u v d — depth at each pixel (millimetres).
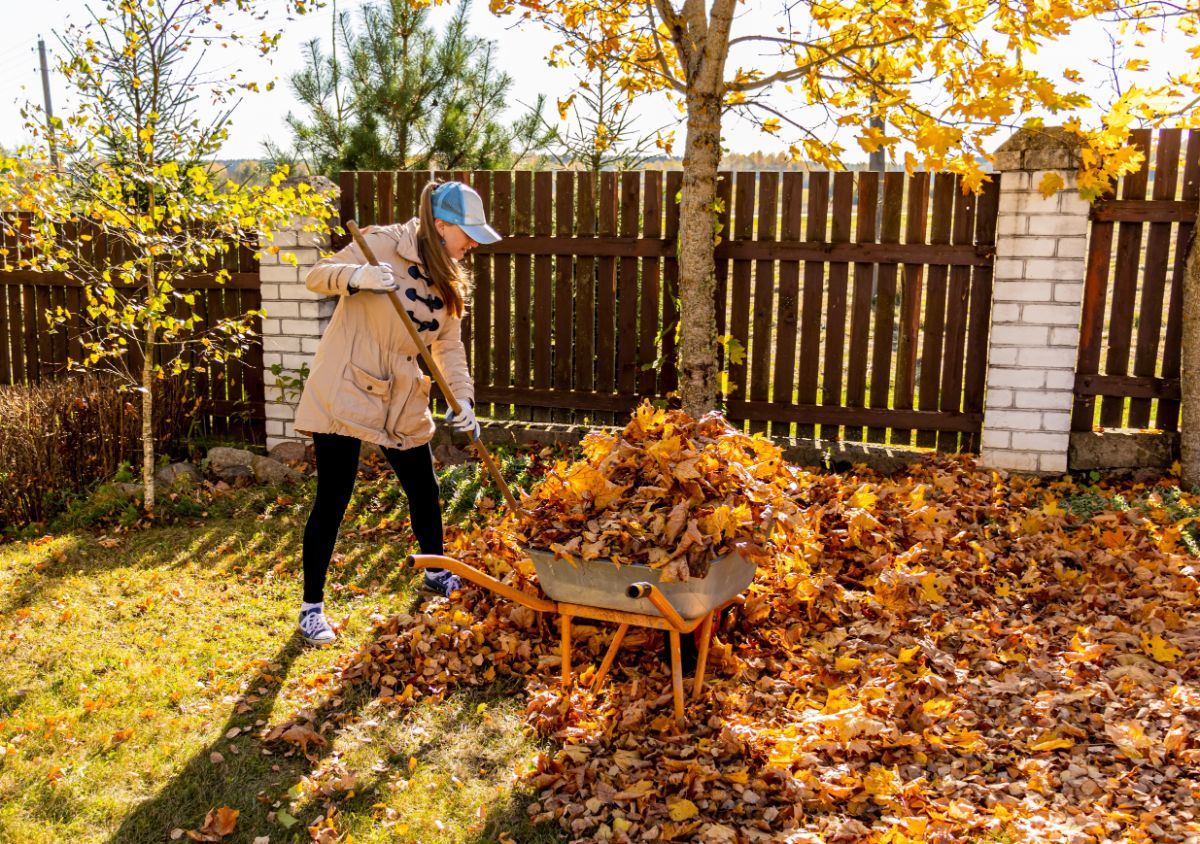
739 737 3199
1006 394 5938
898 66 6004
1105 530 5035
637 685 3619
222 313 7102
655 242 6402
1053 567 4715
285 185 6602
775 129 6238
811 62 5938
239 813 2982
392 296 3744
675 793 3023
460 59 9148
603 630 4000
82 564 5105
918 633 4074
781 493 3605
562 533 3301
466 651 3963
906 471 6188
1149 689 3545
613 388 6746
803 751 3174
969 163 5633
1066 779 3049
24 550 5344
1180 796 2936
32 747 3305
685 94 5914
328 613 4457
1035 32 5293
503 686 3766
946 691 3562
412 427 4172
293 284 6746
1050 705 3438
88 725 3443
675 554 3102
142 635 4191
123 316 5816
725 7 5488
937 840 2734
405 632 4137
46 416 6082
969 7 5336
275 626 4305
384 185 6797
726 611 3965
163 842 2852
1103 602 4316
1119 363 5934
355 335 3980
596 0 6367
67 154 5570
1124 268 5832
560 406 6809
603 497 3371
